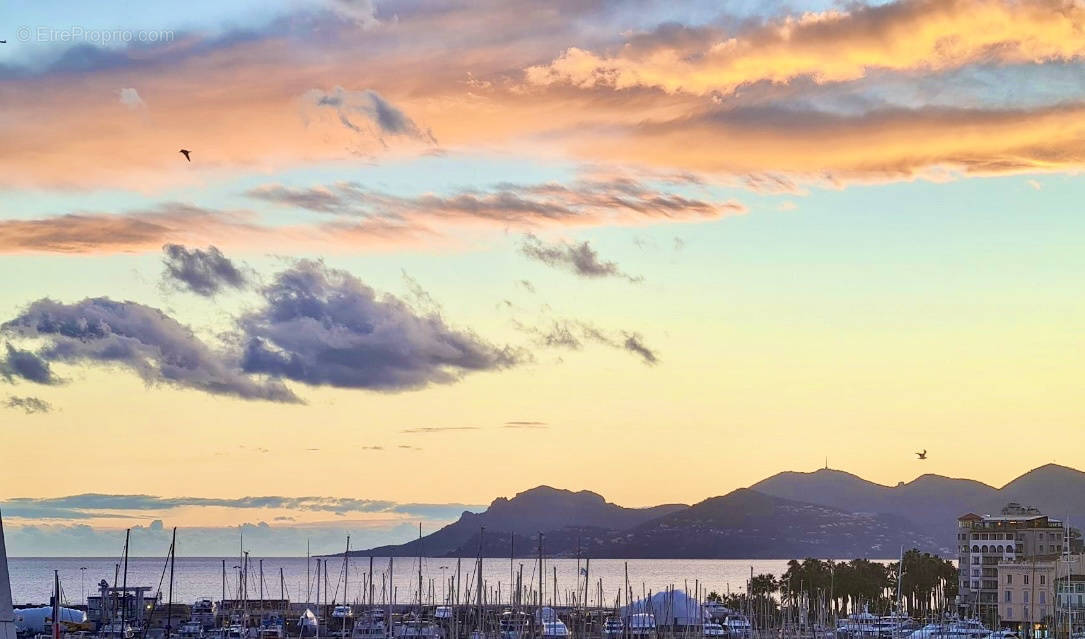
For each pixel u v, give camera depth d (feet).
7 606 348.79
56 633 502.79
